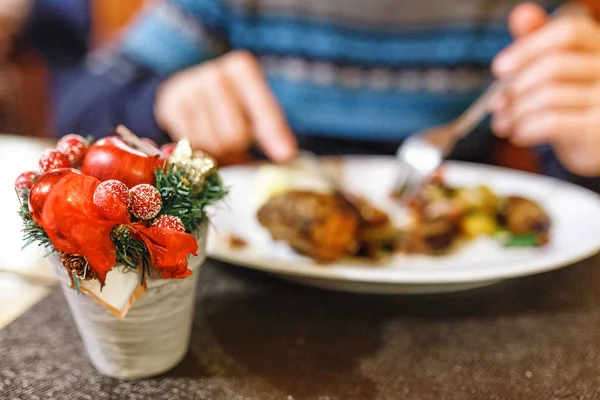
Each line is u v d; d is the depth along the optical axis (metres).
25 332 0.50
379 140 1.10
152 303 0.44
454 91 1.11
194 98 0.85
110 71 1.03
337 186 0.71
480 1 1.09
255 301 0.55
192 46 1.10
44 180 0.40
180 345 0.48
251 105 0.83
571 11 1.13
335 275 0.52
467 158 1.11
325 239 0.58
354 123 1.11
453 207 0.65
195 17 1.10
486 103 0.77
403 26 1.10
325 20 1.10
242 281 0.57
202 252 0.46
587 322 0.53
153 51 1.07
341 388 0.46
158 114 0.91
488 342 0.51
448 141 0.75
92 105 0.97
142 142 0.44
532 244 0.64
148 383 0.46
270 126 0.80
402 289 0.54
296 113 1.12
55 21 1.57
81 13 1.57
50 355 0.48
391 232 0.63
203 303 0.54
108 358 0.46
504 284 0.58
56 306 0.53
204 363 0.48
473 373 0.48
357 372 0.48
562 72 0.76
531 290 0.57
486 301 0.56
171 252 0.40
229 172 0.73
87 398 0.45
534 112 0.78
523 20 0.83
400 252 0.62
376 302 0.55
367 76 1.12
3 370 0.47
